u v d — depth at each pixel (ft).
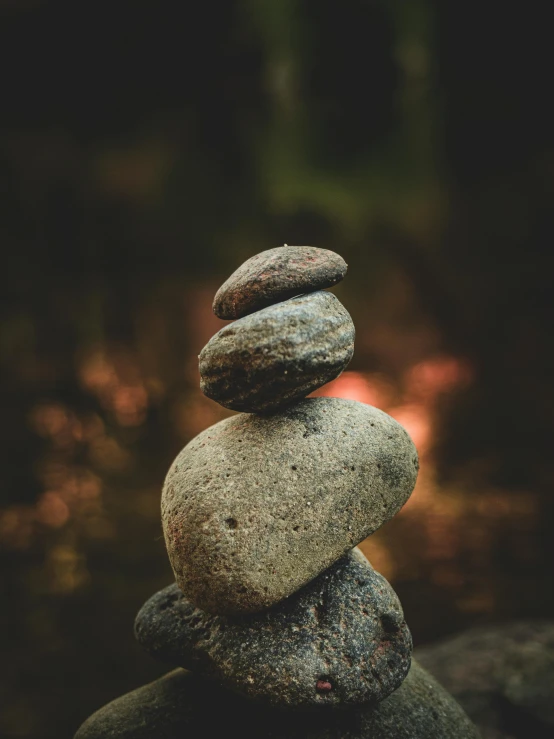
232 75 8.22
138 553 4.84
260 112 8.27
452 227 9.24
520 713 2.57
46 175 8.45
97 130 8.57
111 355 8.70
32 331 8.32
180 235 9.17
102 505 5.72
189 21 7.81
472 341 9.43
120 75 8.22
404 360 9.48
